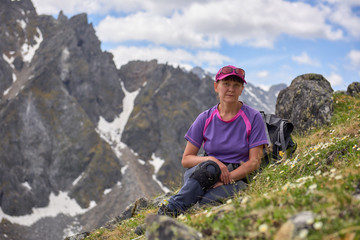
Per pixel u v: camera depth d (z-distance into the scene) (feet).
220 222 10.48
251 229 9.29
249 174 17.47
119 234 24.03
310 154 19.56
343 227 7.65
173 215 15.60
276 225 9.00
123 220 29.71
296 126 54.90
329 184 11.05
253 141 16.78
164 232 9.00
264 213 9.92
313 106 53.26
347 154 17.60
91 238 26.71
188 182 15.92
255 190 15.46
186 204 15.76
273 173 17.94
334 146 19.48
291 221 8.37
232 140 16.90
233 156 16.96
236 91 16.48
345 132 29.58
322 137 33.58
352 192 9.84
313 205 9.48
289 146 23.25
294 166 18.58
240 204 11.94
